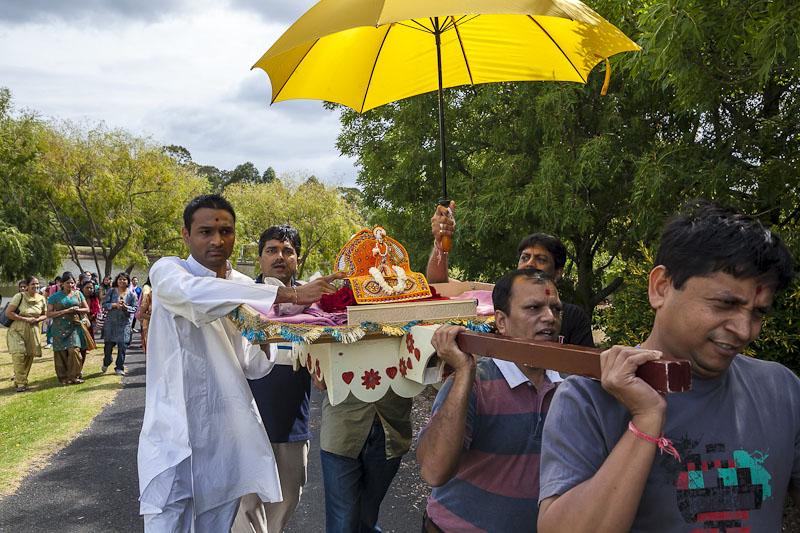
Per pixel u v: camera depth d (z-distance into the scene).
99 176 28.89
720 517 1.56
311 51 3.70
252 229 35.72
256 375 3.79
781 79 6.37
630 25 7.35
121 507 5.77
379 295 2.96
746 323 1.50
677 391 1.37
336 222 35.09
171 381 3.30
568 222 8.25
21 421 8.93
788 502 5.05
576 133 8.82
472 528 2.49
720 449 1.58
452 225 3.78
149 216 31.47
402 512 5.46
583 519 1.46
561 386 1.72
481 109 9.99
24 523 5.43
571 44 3.58
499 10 2.59
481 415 2.46
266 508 4.37
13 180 26.86
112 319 12.77
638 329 6.26
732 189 6.73
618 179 8.49
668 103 7.98
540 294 2.55
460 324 2.81
